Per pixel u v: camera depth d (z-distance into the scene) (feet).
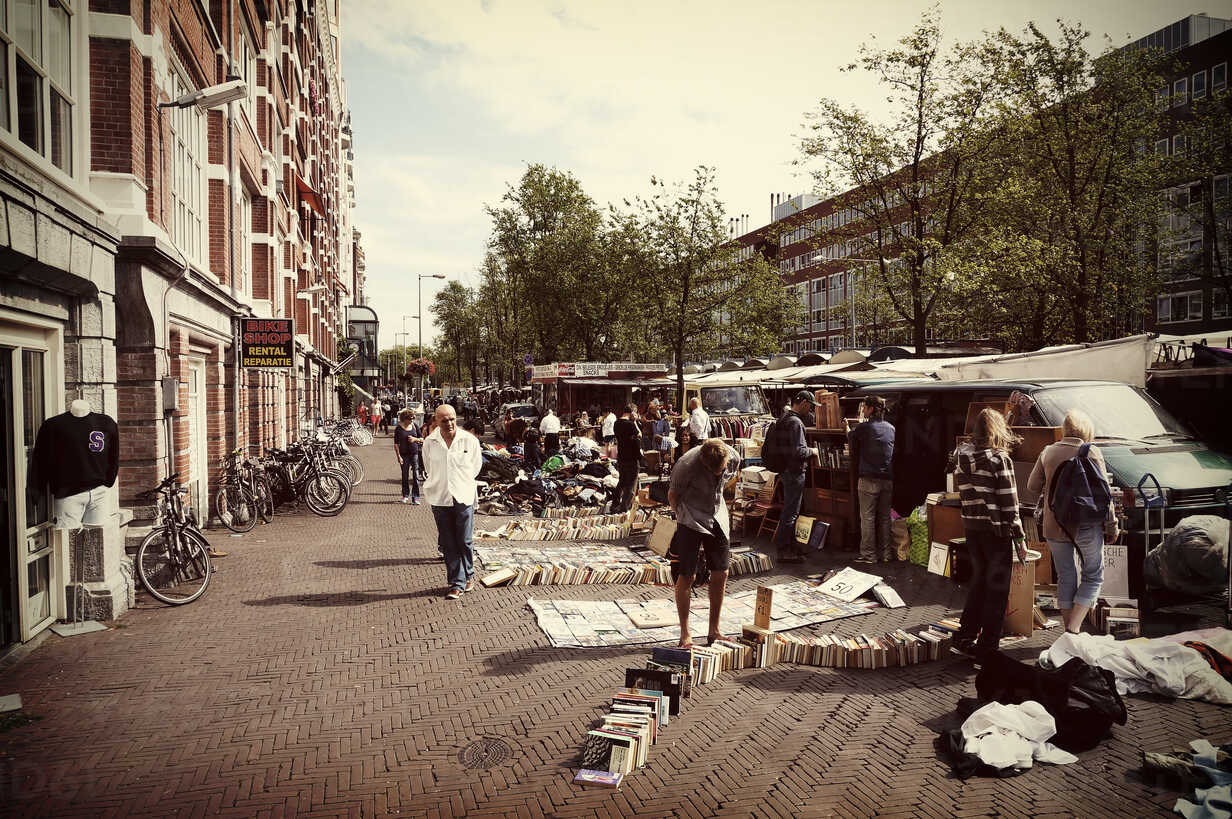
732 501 34.88
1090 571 17.49
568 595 24.17
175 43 33.53
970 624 17.85
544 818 11.30
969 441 17.90
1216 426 30.99
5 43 18.75
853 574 24.11
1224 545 18.81
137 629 20.56
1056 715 13.47
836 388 60.85
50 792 11.96
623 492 40.04
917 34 62.95
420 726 14.42
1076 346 36.14
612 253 98.27
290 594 24.31
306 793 11.99
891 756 13.19
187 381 31.42
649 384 85.61
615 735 12.76
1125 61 65.21
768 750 13.46
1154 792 11.84
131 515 24.41
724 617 21.18
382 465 75.20
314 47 114.32
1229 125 69.82
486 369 233.96
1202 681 15.01
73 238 20.08
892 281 70.59
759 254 89.92
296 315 78.95
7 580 18.40
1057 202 68.23
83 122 23.16
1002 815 11.30
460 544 24.18
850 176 68.33
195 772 12.66
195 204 37.35
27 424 19.75
